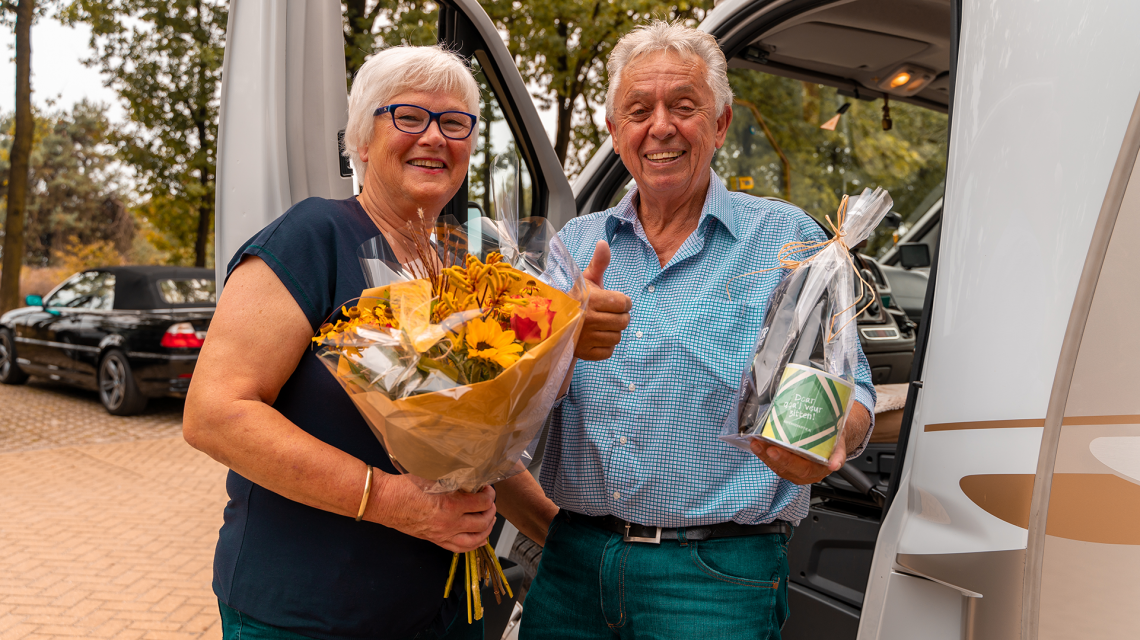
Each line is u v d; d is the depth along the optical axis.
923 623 1.18
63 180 24.69
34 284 23.47
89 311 7.90
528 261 1.23
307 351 1.24
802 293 1.27
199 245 13.57
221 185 1.79
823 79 3.33
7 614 3.53
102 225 25.61
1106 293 0.94
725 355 1.45
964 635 1.12
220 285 1.77
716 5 2.42
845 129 3.54
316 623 1.22
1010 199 1.06
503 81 2.43
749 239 1.51
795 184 3.55
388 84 1.29
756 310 1.46
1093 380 0.95
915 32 2.95
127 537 4.52
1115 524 0.92
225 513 1.30
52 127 23.38
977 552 1.06
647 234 1.62
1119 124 0.94
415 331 1.01
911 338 3.09
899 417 2.27
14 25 13.50
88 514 4.91
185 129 13.02
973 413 1.08
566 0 9.98
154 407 8.12
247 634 1.24
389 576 1.25
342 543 1.23
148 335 7.33
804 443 1.13
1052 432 0.98
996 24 1.13
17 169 13.73
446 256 1.16
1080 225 0.97
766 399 1.22
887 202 1.31
